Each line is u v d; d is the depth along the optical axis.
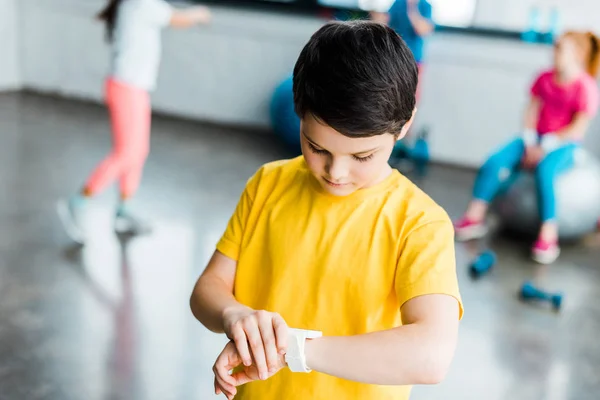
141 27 3.04
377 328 0.93
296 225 0.96
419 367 0.80
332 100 0.76
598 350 2.59
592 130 4.50
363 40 0.78
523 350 2.56
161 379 2.24
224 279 1.01
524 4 4.64
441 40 4.81
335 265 0.93
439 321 0.84
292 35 5.23
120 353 2.36
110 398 2.12
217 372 0.83
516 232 3.62
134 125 3.14
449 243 0.91
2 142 4.74
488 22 4.76
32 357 2.30
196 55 5.56
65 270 2.91
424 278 0.87
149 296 2.76
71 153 4.61
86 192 3.16
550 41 4.53
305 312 0.95
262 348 0.79
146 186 4.05
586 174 3.44
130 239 3.27
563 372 2.44
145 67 3.10
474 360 2.48
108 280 2.86
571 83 3.41
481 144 4.85
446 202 4.18
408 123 0.85
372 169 0.83
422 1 4.49
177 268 3.01
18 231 3.28
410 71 0.81
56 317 2.55
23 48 6.18
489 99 4.75
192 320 2.61
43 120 5.39
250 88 5.48
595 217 3.49
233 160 4.70
